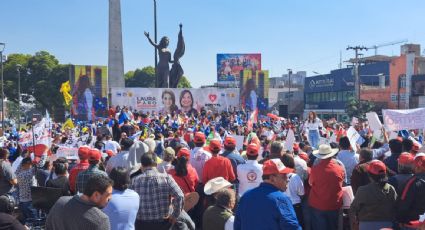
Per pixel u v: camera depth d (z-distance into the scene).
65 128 20.91
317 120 16.02
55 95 68.25
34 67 67.94
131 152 7.66
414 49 62.03
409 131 14.87
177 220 5.97
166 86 45.78
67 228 3.92
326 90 68.62
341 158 8.38
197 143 9.22
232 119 30.89
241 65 83.38
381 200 5.73
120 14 47.88
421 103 50.06
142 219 5.66
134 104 40.31
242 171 7.34
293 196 7.16
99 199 4.02
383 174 5.78
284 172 4.38
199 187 8.17
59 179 7.89
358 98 54.97
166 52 45.75
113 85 47.44
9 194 8.36
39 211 9.13
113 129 17.86
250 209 4.34
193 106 41.97
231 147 8.56
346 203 6.87
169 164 7.70
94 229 3.88
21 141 11.76
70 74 37.09
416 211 5.51
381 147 9.75
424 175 5.62
